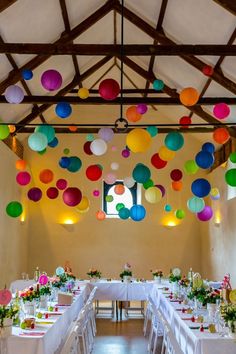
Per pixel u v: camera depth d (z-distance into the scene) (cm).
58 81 527
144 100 912
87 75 999
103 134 640
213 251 1129
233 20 659
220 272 1067
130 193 1260
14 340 409
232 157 729
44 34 764
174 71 923
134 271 1215
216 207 1122
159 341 738
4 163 968
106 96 529
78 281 990
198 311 557
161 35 812
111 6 810
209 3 655
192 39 773
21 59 779
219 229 1085
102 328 845
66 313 565
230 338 413
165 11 754
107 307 1008
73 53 688
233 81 804
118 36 934
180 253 1229
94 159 1247
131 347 696
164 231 1234
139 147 543
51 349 454
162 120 1255
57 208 1230
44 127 640
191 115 1088
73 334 429
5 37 705
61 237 1220
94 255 1217
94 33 876
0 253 938
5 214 977
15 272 1077
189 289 699
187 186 1252
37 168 1238
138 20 817
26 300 516
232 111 913
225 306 462
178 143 595
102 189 1242
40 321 487
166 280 1010
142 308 974
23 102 879
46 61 849
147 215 1237
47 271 1206
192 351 436
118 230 1230
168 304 658
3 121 961
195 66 809
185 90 559
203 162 619
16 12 655
